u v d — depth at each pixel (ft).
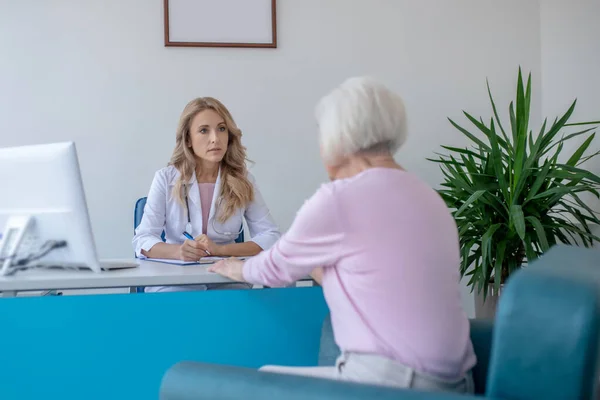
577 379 3.32
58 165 5.82
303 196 12.48
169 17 12.05
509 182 10.41
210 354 6.17
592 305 3.32
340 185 4.75
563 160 12.53
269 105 12.37
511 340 3.50
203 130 8.53
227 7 12.21
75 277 5.95
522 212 9.57
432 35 12.92
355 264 4.62
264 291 6.29
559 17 12.69
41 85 11.77
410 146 12.84
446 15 12.96
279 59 12.41
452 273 4.70
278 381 3.97
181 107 12.12
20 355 5.86
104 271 6.43
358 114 4.82
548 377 3.40
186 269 6.59
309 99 12.51
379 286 4.54
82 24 11.86
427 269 4.55
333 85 12.59
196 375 4.24
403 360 4.45
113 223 11.95
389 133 4.86
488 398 3.50
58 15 11.82
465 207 9.66
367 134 4.83
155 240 8.16
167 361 6.08
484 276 9.89
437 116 12.93
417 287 4.51
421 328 4.47
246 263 5.68
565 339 3.35
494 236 10.34
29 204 6.07
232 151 8.86
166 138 12.10
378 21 12.73
